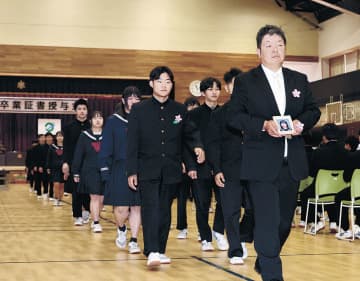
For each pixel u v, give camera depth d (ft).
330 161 25.93
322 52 62.13
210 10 61.57
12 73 58.70
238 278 15.26
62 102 65.26
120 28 60.23
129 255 19.66
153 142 16.71
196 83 61.21
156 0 60.80
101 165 19.88
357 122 49.11
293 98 11.70
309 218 27.96
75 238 24.34
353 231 23.85
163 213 17.25
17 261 18.47
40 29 59.11
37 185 49.55
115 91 61.62
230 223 17.39
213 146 17.30
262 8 62.13
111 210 39.11
